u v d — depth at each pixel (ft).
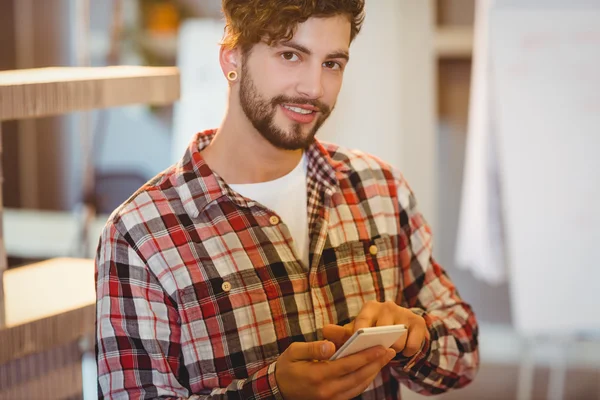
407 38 10.71
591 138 9.20
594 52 9.19
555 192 9.25
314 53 3.60
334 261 4.04
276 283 3.84
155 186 3.89
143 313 3.67
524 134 9.27
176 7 12.10
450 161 11.38
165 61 12.19
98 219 12.06
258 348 3.75
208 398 3.56
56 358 4.84
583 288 9.25
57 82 4.10
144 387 3.64
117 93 4.44
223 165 3.98
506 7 9.49
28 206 13.06
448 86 11.16
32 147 12.93
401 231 4.42
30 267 5.16
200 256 3.75
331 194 4.09
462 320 4.37
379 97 10.64
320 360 3.44
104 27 12.39
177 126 11.05
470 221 10.12
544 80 9.24
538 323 9.32
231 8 3.70
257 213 3.91
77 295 4.52
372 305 3.71
